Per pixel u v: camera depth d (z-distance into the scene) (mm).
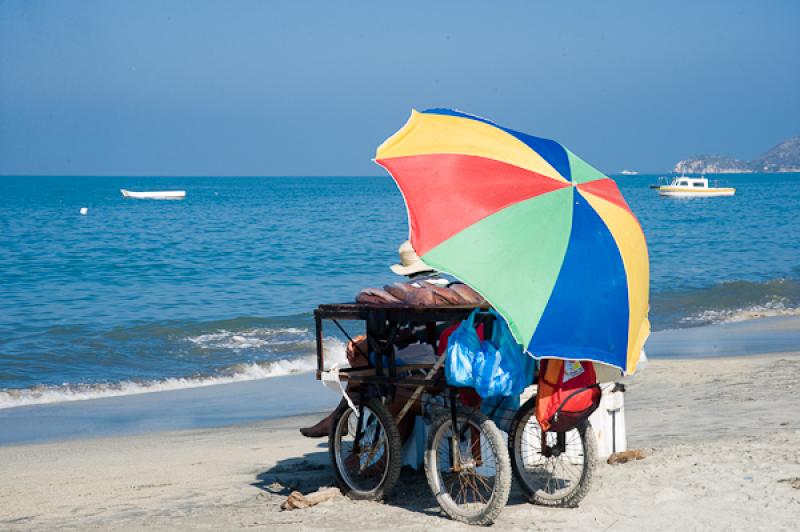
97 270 32875
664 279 30641
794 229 54375
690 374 12977
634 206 85500
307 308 24250
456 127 5742
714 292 27062
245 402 13625
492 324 5543
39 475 8469
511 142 5734
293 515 5805
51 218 66438
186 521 5895
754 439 7762
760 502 5551
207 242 44594
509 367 5379
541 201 5359
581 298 5121
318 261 36312
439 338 6258
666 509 5520
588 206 5500
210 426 11688
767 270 33062
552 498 5746
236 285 29312
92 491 7445
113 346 18625
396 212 74250
